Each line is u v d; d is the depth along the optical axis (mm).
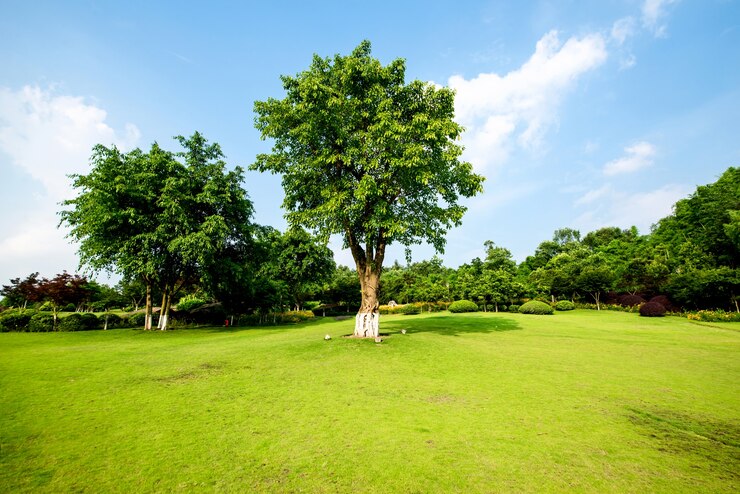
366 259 14062
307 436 5082
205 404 6422
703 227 37250
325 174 13875
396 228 11938
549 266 52688
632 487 3801
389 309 40312
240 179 23688
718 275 25906
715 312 24641
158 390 7215
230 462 4320
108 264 20234
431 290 39375
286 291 34188
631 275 38250
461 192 15188
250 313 31828
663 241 46188
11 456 4375
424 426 5469
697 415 6004
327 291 46000
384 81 13695
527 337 15562
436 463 4305
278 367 9312
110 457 4410
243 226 23453
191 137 22375
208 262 20984
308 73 13750
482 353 11406
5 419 5535
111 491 3689
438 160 13680
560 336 15977
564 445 4828
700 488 3787
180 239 18766
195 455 4492
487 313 33031
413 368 9359
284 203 15109
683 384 7957
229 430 5281
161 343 14703
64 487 3738
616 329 19047
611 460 4406
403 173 12852
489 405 6492
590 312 34062
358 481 3906
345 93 13477
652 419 5816
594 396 7055
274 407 6301
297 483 3859
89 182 18828
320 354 10773
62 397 6652
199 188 21703
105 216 17734
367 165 12500
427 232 14234
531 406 6445
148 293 22203
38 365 9242
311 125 12531
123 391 7105
